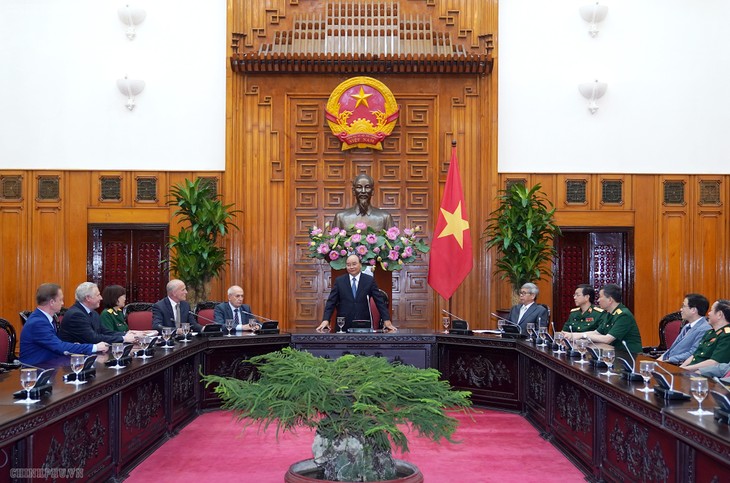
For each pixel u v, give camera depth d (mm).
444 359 7609
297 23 10414
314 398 3262
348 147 10305
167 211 10414
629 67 10547
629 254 10484
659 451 3738
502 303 10219
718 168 10547
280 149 10414
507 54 10516
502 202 9875
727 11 10562
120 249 10609
